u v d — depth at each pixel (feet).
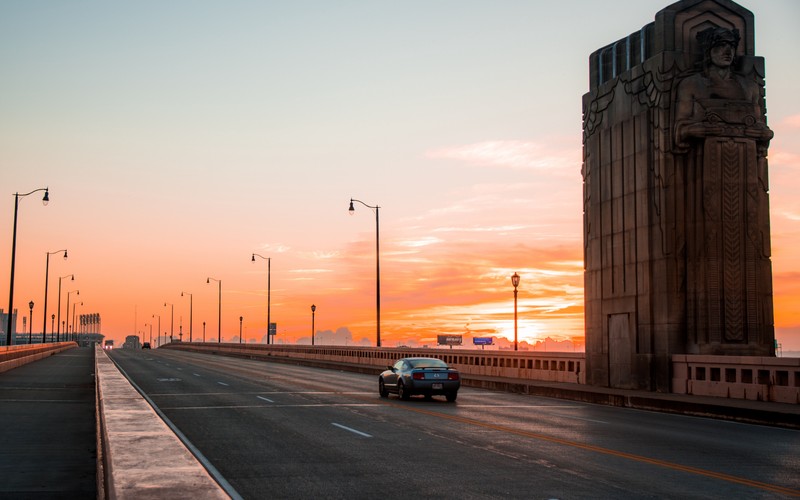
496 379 124.77
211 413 73.15
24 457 46.60
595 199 115.44
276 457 46.24
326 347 236.22
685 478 39.70
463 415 73.87
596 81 117.60
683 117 99.40
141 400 63.52
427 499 34.17
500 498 34.37
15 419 66.80
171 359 248.73
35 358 211.20
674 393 94.79
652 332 100.68
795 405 74.84
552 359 122.83
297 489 36.40
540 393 107.04
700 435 59.52
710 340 96.99
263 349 303.27
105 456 38.06
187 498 26.43
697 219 99.04
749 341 97.96
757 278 99.19
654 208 101.55
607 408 86.94
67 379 124.98
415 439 55.01
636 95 106.11
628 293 105.60
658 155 100.89
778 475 41.09
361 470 41.73
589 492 35.73
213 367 187.42
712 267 97.91
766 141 101.60
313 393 101.30
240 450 49.11
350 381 133.80
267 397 93.15
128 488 28.02
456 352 154.92
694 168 99.76
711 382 88.89
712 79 100.07
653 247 101.50
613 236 110.42
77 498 35.22
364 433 58.39
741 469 42.93
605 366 109.70
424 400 94.73
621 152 109.19
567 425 65.77
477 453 48.21
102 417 51.52
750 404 75.82
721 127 98.53
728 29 100.12
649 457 47.06
